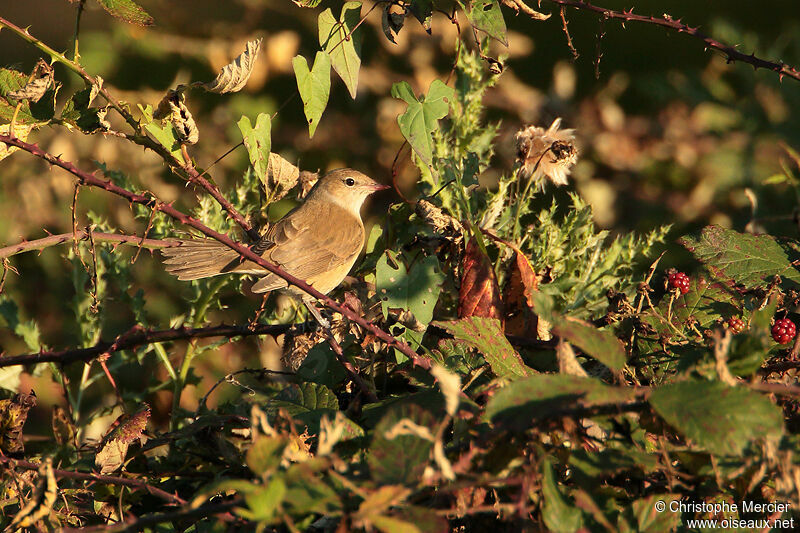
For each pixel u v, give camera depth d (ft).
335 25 21.81
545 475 12.21
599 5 52.42
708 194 44.52
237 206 26.86
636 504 13.04
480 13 20.95
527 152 23.54
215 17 47.42
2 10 46.47
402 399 17.97
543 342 20.53
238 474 18.86
